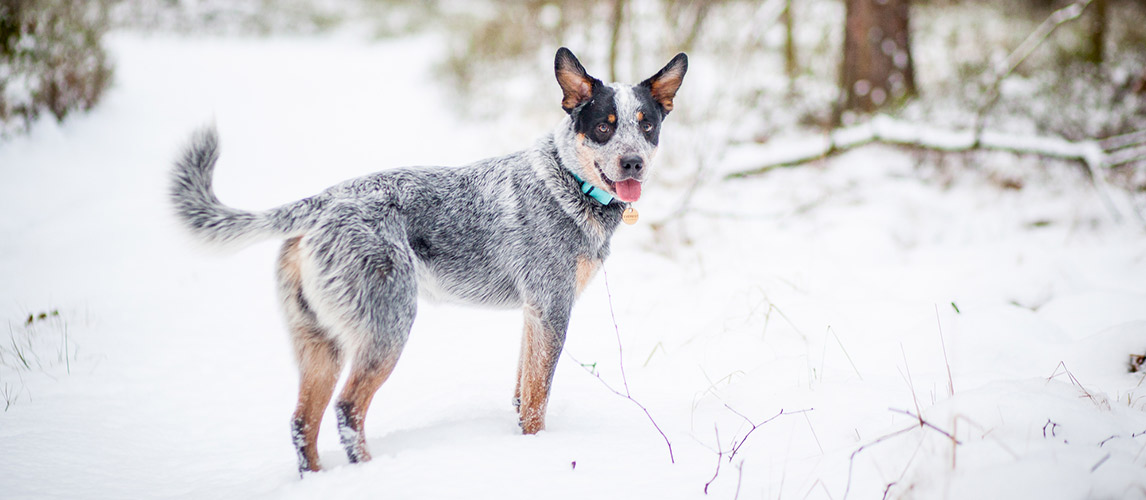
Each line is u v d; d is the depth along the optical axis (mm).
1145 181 8102
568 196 3637
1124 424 2791
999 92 9531
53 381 4340
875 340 4195
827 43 12727
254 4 21641
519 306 3771
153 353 4871
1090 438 2582
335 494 2725
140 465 3398
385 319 3156
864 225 7160
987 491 2193
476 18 21172
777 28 13539
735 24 12641
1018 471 2217
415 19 23047
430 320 5531
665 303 5516
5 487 3057
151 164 9773
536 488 2715
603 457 3016
